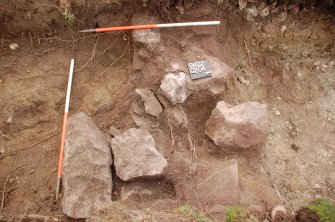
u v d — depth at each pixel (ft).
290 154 9.30
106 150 7.73
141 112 8.46
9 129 8.36
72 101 8.68
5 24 8.89
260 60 10.27
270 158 9.02
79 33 9.12
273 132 9.51
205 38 9.37
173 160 8.07
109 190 7.45
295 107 10.00
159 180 7.87
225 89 8.99
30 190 7.81
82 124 7.80
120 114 8.56
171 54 8.90
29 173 7.99
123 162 7.59
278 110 9.87
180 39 9.12
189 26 9.21
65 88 8.76
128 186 7.68
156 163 7.61
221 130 8.32
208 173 8.05
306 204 8.42
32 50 9.04
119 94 8.75
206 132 8.61
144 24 8.91
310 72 10.48
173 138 8.39
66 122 8.09
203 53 9.13
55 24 9.02
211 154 8.55
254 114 8.39
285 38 10.36
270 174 8.71
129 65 9.07
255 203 7.89
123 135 7.92
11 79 8.77
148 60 8.84
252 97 9.64
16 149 8.19
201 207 7.64
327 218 7.63
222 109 8.40
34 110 8.54
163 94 8.49
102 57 9.11
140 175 7.50
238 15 9.82
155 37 8.87
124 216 6.97
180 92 8.48
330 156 9.50
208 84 8.69
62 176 7.64
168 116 8.47
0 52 8.98
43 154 8.18
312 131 9.78
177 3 9.06
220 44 9.63
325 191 8.83
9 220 7.30
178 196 7.77
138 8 9.02
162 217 7.05
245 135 8.29
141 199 7.62
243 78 9.80
